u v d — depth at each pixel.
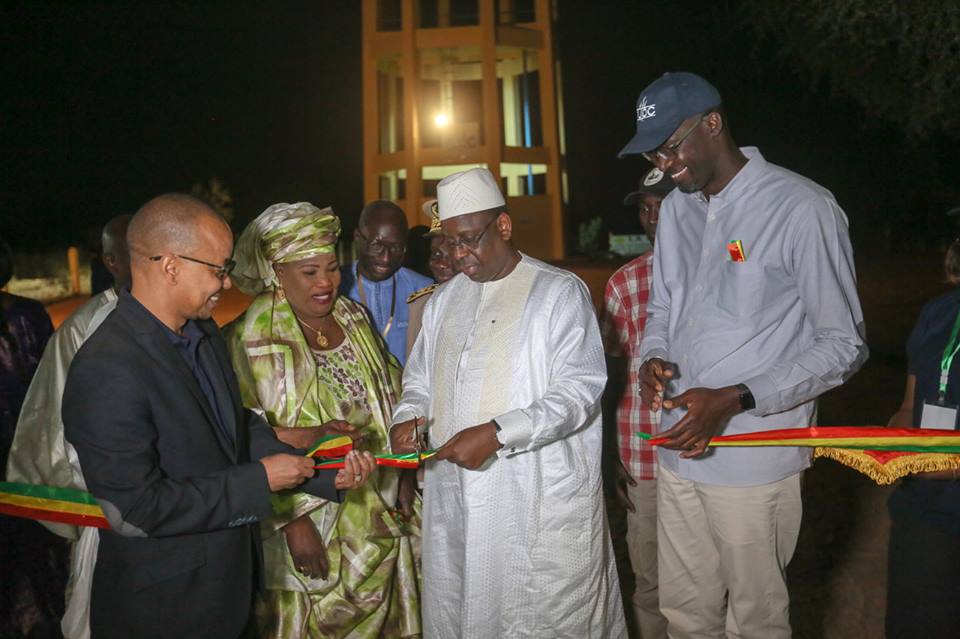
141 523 2.42
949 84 7.89
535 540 3.13
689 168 3.13
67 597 3.27
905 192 18.66
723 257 3.17
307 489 3.00
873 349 11.71
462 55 32.16
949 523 3.08
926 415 3.18
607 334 4.09
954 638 3.12
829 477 6.65
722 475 3.21
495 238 3.21
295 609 3.47
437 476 3.29
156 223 2.60
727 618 3.34
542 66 32.38
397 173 33.03
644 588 4.11
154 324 2.61
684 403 2.92
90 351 2.50
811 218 2.99
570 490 3.15
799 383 2.90
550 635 3.16
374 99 31.41
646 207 4.06
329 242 3.52
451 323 3.35
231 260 2.71
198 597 2.62
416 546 3.86
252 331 3.53
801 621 4.48
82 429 2.43
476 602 3.12
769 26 9.22
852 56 8.60
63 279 26.42
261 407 3.47
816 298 2.99
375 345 3.84
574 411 3.01
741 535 3.20
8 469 3.31
